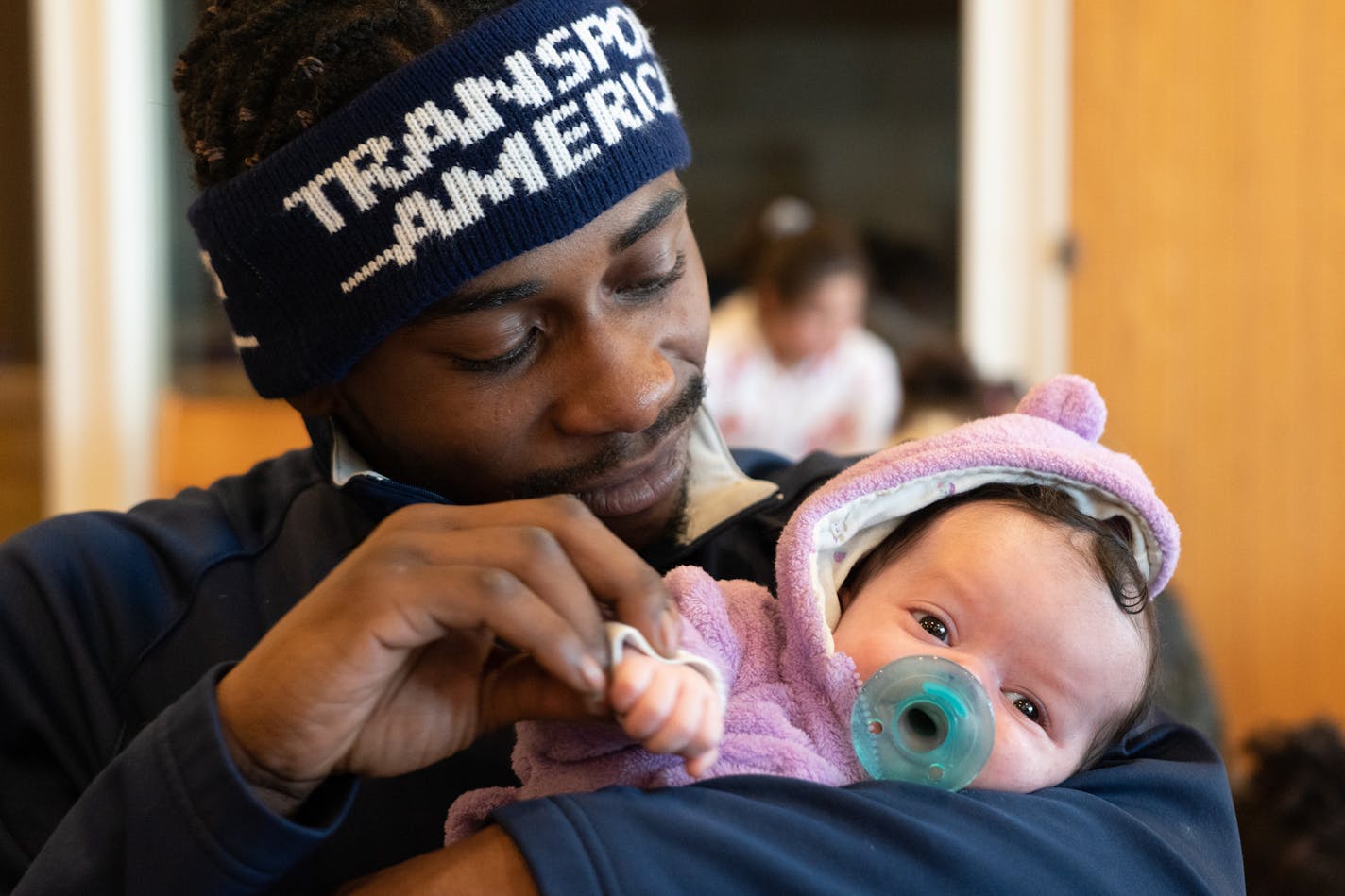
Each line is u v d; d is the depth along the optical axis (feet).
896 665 2.78
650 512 3.08
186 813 2.18
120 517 3.34
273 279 2.94
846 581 3.34
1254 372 12.45
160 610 3.13
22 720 2.96
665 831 2.30
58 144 11.50
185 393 12.05
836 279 11.34
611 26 2.93
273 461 3.71
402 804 3.01
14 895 2.28
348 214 2.79
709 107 15.34
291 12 2.92
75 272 11.68
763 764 2.77
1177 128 12.17
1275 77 12.11
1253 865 5.51
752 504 3.28
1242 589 12.73
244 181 2.91
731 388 11.50
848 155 15.16
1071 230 12.30
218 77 3.01
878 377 11.80
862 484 3.16
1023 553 3.09
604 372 2.83
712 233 15.38
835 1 15.01
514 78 2.75
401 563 2.23
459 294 2.76
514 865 2.30
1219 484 12.59
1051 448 3.25
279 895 2.87
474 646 2.42
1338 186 12.21
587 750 2.68
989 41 12.10
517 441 2.90
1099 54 12.09
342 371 2.94
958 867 2.35
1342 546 12.65
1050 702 3.02
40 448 11.91
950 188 14.96
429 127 2.74
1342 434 12.51
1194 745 3.14
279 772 2.23
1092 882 2.44
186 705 2.26
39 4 11.32
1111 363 12.44
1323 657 12.77
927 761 2.70
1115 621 3.09
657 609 2.28
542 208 2.73
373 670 2.18
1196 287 12.34
